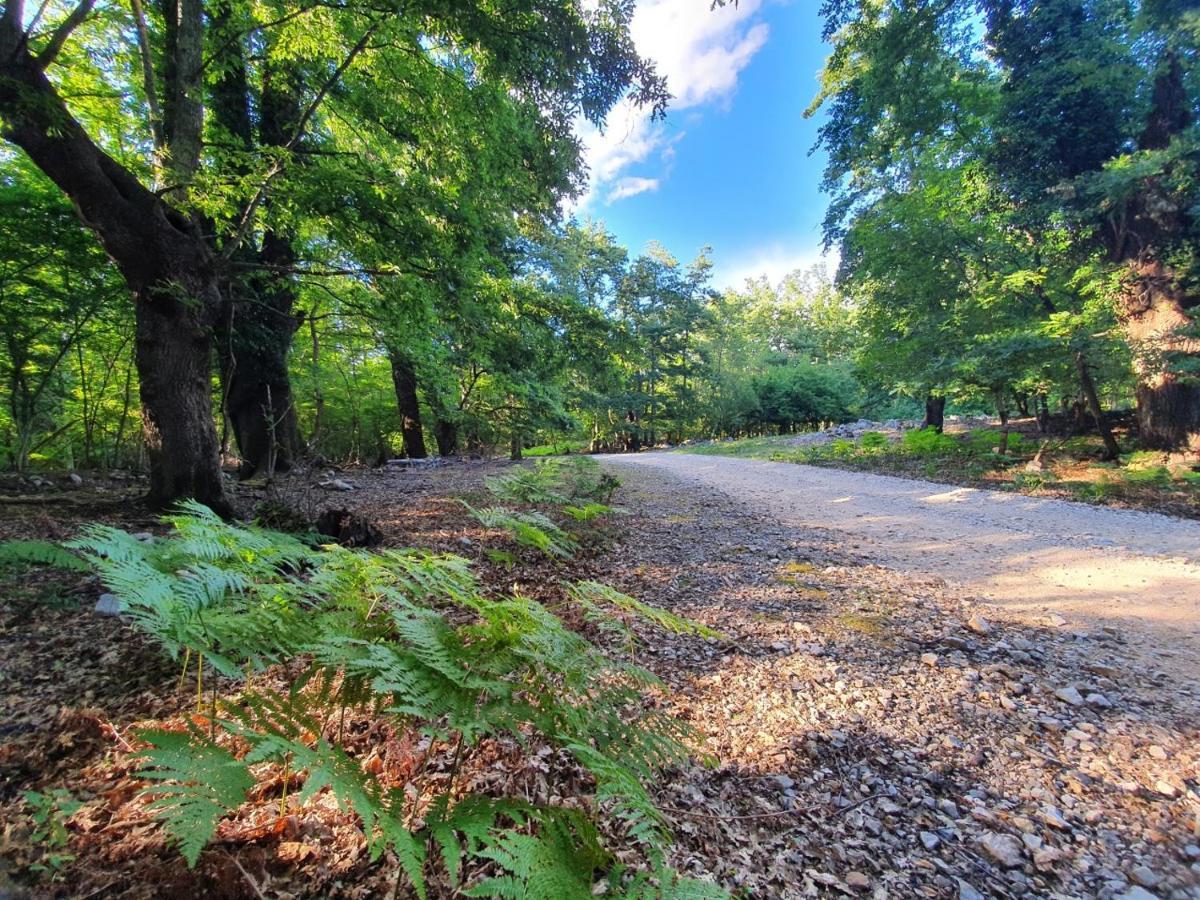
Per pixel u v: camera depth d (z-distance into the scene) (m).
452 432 20.16
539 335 10.43
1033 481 9.86
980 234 12.71
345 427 19.42
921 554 6.06
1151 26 9.05
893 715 2.78
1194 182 9.35
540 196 8.71
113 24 6.92
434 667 1.63
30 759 2.01
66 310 8.55
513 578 4.69
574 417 21.78
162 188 5.39
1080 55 9.90
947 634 3.85
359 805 1.30
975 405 16.59
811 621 4.03
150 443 5.79
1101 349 9.86
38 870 1.47
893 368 13.58
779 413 36.88
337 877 1.56
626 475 12.77
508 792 1.99
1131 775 2.35
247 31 6.03
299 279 8.39
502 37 5.67
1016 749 2.52
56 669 2.69
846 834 1.96
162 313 5.60
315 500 7.24
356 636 1.93
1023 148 10.88
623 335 11.23
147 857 1.54
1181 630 3.96
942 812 2.10
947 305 13.40
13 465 10.16
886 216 13.60
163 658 2.83
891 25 9.85
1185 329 9.45
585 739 1.76
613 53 5.87
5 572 3.78
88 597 3.59
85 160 4.79
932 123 11.73
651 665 3.24
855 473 13.11
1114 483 9.27
